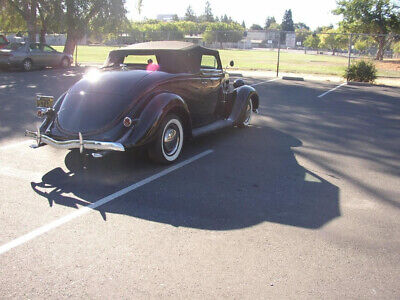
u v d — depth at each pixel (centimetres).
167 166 503
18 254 290
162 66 554
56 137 452
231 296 249
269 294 252
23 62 1698
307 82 1569
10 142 584
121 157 532
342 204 399
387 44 3284
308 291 257
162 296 247
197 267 280
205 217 360
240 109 680
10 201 380
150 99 469
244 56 3753
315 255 300
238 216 364
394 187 453
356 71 1581
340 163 539
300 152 586
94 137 437
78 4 1966
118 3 2052
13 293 246
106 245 306
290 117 854
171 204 386
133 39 2644
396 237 333
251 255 298
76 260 284
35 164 491
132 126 446
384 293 257
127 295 247
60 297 244
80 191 411
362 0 3800
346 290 259
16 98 972
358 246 316
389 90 1386
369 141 664
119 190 418
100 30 2144
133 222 346
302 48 8088
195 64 573
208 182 450
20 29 2456
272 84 1459
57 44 5572
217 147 602
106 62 604
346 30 4003
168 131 493
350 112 929
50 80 1384
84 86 486
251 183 452
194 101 570
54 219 347
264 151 587
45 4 1936
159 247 305
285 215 370
